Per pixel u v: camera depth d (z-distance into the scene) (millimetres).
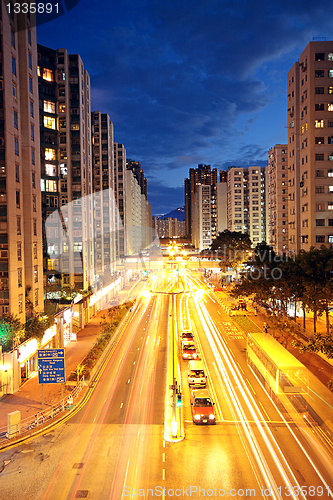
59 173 54750
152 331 47688
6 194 32406
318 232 54469
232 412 23891
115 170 109688
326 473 17203
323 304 33906
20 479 17188
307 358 35250
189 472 17406
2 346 29469
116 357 36844
